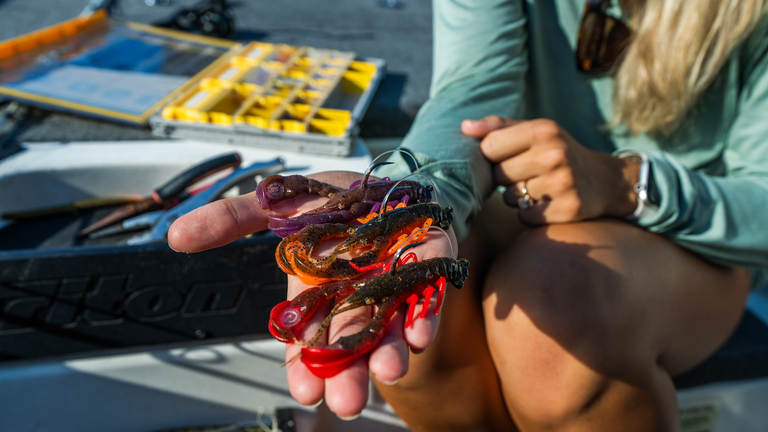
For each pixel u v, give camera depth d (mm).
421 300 305
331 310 309
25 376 419
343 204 358
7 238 518
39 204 547
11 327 408
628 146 544
